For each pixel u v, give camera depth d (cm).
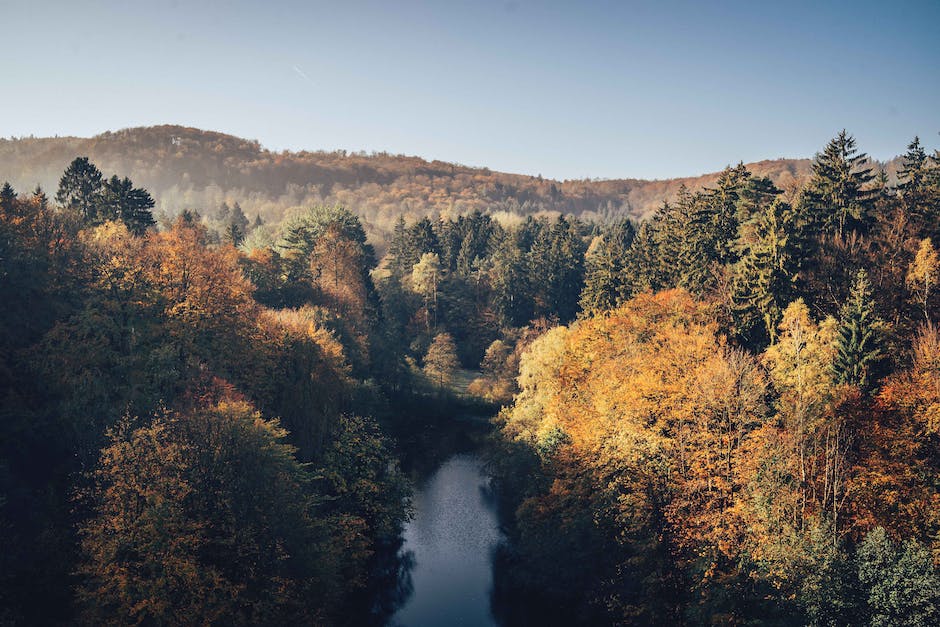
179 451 3756
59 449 4466
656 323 6097
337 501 5459
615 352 5975
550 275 14225
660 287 7819
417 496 7200
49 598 3569
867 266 6291
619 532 4522
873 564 3422
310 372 6084
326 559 4206
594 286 9738
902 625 3253
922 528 3784
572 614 4797
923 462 3950
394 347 11112
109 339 5091
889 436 4094
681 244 7931
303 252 11681
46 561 3706
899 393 4275
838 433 4206
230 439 3978
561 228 15788
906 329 5425
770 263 6038
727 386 4428
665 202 10194
